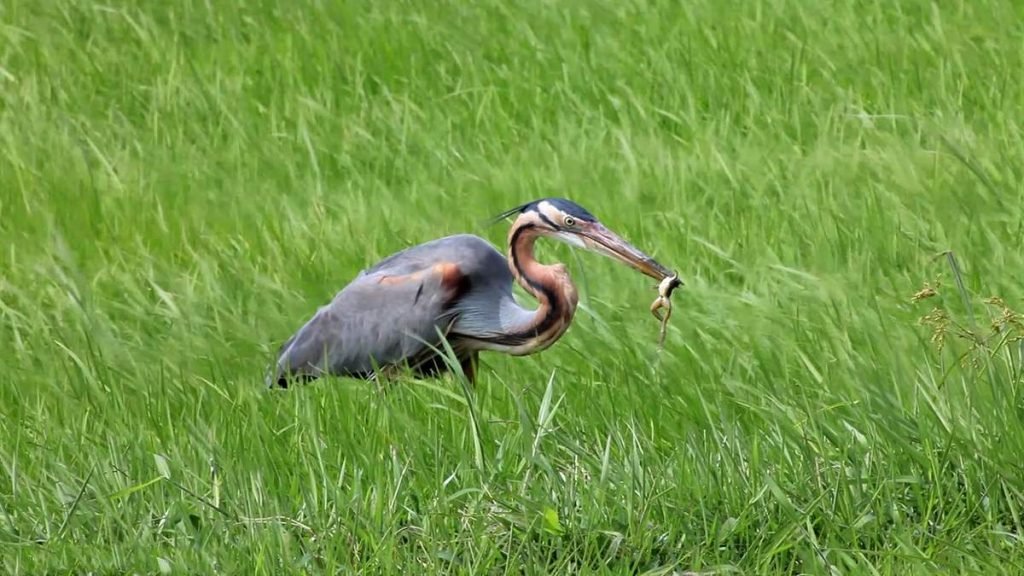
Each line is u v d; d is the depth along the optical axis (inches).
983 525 349.7
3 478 398.9
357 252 554.3
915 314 464.4
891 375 410.6
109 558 351.6
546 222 436.8
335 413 413.7
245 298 526.0
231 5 844.6
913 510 362.0
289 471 388.2
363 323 463.5
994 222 542.6
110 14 839.7
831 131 650.8
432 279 455.2
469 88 727.7
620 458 381.1
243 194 628.1
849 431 382.0
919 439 376.8
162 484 378.6
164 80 761.6
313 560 343.6
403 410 414.0
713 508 361.7
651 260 427.5
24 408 446.9
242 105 727.1
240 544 351.3
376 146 671.1
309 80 753.0
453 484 374.9
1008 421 374.0
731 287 507.5
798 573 346.0
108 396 441.1
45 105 733.9
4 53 797.9
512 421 397.1
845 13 759.7
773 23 758.5
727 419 398.6
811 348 441.7
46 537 364.5
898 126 652.1
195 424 416.2
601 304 498.6
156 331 512.4
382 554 341.1
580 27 781.3
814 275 500.7
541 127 672.4
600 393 425.7
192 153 677.3
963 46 715.4
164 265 563.2
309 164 665.0
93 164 675.4
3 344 497.4
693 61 724.7
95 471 382.3
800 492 363.6
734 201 579.8
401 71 754.2
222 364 471.5
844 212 558.9
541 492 364.8
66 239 593.0
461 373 406.0
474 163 639.8
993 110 649.6
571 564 345.4
